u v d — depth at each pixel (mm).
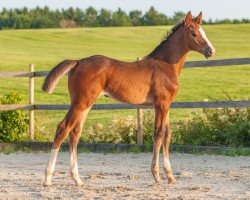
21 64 40219
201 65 13195
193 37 9773
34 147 15008
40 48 53906
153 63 9664
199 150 13359
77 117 9219
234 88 30047
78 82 9203
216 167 11484
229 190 9047
